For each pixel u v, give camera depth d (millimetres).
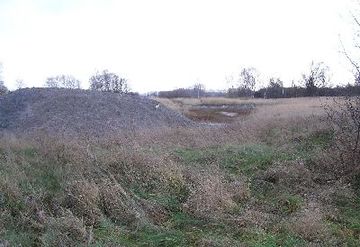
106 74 54875
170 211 6383
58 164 8281
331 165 7754
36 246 5391
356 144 7559
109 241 5328
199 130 13352
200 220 6000
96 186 6547
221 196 6402
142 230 5754
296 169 7762
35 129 16078
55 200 6582
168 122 19688
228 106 33750
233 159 8750
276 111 20203
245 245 5176
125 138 11195
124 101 21078
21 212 6117
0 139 11062
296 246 5137
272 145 10086
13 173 7406
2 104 20812
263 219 5969
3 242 5219
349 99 8945
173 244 5395
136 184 7086
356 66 8633
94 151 9039
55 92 21797
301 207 6348
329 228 5633
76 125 16656
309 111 16203
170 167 7500
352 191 6863
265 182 7469
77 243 5230
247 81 62438
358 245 5273
